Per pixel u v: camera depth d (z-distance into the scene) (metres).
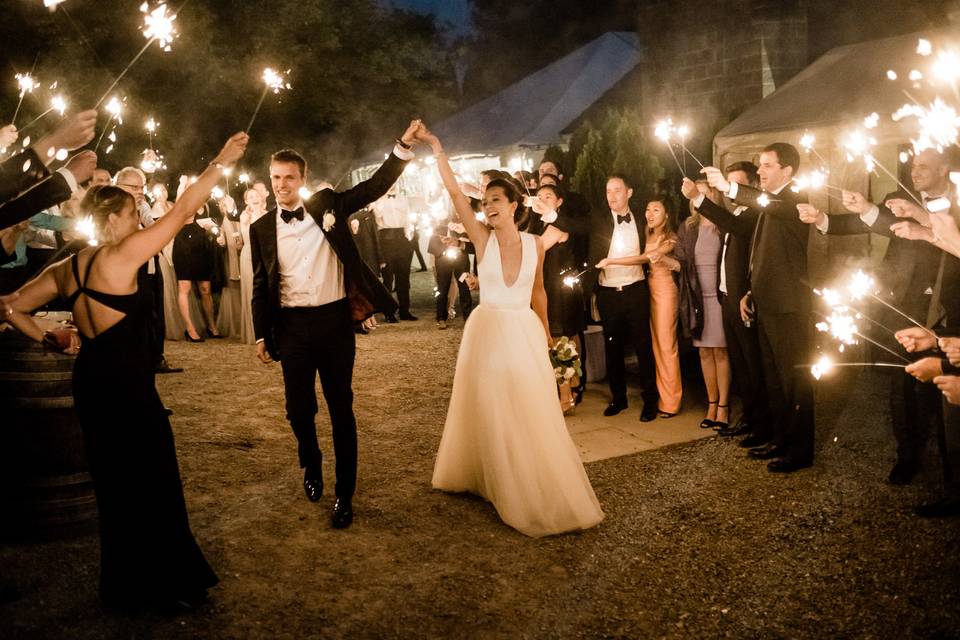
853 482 5.11
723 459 5.65
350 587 3.98
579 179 9.83
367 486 5.28
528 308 4.76
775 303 5.29
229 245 10.48
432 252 11.01
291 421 4.82
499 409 4.60
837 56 9.28
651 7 12.54
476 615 3.72
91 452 3.69
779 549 4.28
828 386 7.25
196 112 17.52
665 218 6.48
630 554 4.29
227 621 3.69
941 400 4.54
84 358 3.67
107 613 3.75
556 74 17.36
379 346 9.88
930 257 4.75
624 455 5.81
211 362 9.02
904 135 7.33
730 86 11.52
